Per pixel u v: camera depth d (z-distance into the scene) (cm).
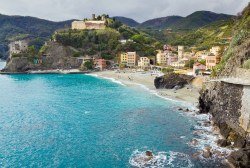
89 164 5606
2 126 8056
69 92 14025
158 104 10881
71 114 9444
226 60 9081
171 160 5709
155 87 15112
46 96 12912
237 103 6397
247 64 6975
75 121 8575
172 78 14750
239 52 7850
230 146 6197
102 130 7669
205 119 8600
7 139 6981
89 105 10850
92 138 7050
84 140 6912
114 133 7419
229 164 5409
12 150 6291
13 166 5516
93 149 6347
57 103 11288
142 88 15175
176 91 13675
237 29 10850
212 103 8350
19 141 6844
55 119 8819
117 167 5459
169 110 9844
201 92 9531
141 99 11944
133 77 19838
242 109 6141
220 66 9500
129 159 5800
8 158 5872
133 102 11319
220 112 7394
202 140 6775
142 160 5703
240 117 6216
